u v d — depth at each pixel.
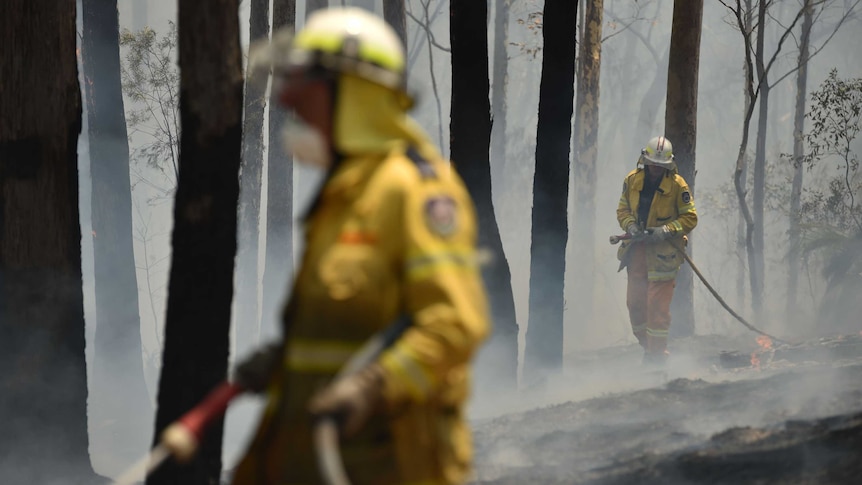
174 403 5.40
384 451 2.87
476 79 11.60
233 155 5.41
